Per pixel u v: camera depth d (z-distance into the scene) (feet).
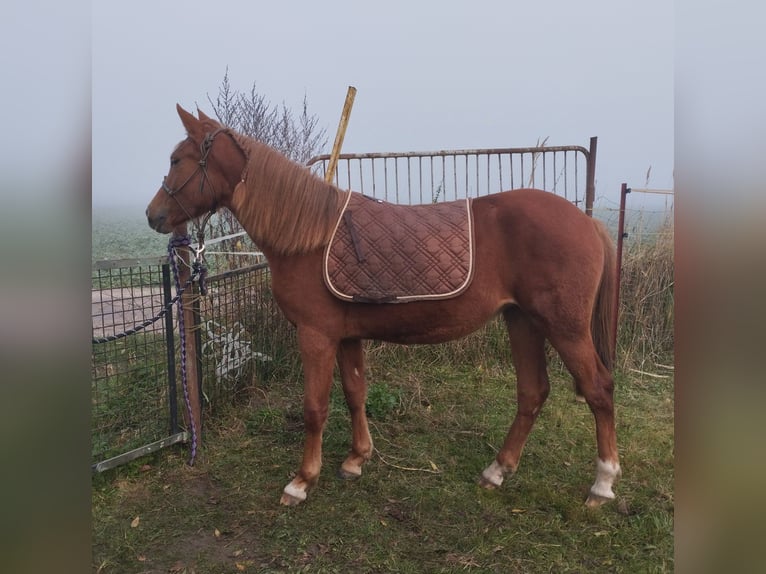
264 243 7.69
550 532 7.20
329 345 7.66
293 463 9.23
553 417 10.91
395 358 14.07
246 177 7.65
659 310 14.60
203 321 10.35
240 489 8.42
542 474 8.68
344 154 13.94
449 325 7.47
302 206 7.39
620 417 11.06
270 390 12.40
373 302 7.23
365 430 8.75
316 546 7.04
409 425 10.71
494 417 11.08
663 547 6.81
